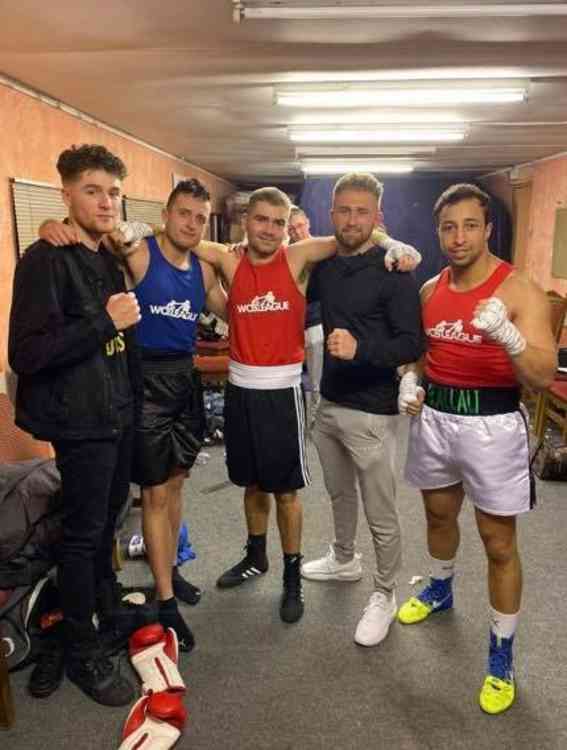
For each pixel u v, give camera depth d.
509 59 2.61
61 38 2.28
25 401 1.73
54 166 3.42
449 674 1.95
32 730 1.74
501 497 1.72
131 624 2.08
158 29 2.18
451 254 1.69
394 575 2.13
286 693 1.87
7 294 2.92
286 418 2.11
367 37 2.27
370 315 1.93
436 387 1.83
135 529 2.86
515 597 1.79
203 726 1.75
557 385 3.82
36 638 1.97
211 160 6.89
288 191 10.65
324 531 2.90
